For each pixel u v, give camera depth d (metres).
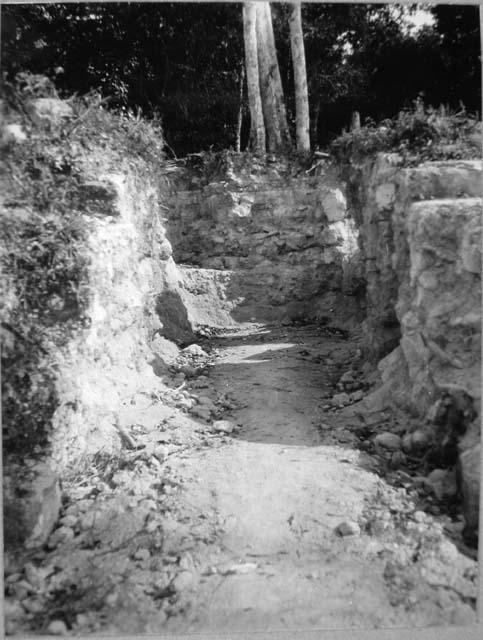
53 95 3.16
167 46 5.00
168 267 5.26
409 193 3.07
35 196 2.72
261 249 6.68
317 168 6.63
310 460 2.72
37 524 2.13
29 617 1.91
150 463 2.70
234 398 3.67
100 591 1.98
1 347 2.32
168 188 6.71
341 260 6.13
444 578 2.03
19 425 2.29
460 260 2.67
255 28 6.70
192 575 2.04
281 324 6.12
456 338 2.65
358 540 2.17
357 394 3.49
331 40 5.46
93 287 2.79
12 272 2.46
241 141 7.65
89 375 2.88
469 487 2.26
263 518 2.29
